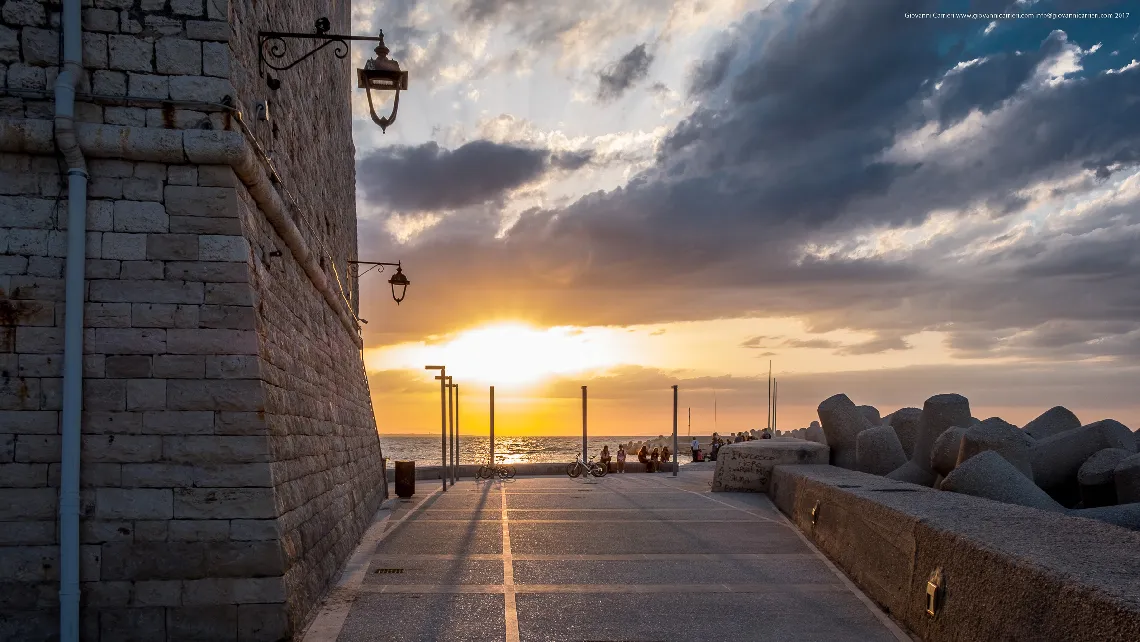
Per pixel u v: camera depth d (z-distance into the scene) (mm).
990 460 10742
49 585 6738
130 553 6785
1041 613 4879
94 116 7129
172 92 7273
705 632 7441
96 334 7000
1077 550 5551
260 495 7051
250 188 7953
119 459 6891
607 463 32094
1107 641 4121
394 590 8961
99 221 7125
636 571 9984
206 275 7250
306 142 11922
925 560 7086
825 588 9109
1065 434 13031
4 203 7020
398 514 16016
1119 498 10391
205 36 7387
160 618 6750
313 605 8008
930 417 14898
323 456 10641
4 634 6645
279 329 8719
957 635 6176
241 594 6859
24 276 6988
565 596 8719
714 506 16891
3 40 7102
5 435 6812
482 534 12930
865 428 19719
